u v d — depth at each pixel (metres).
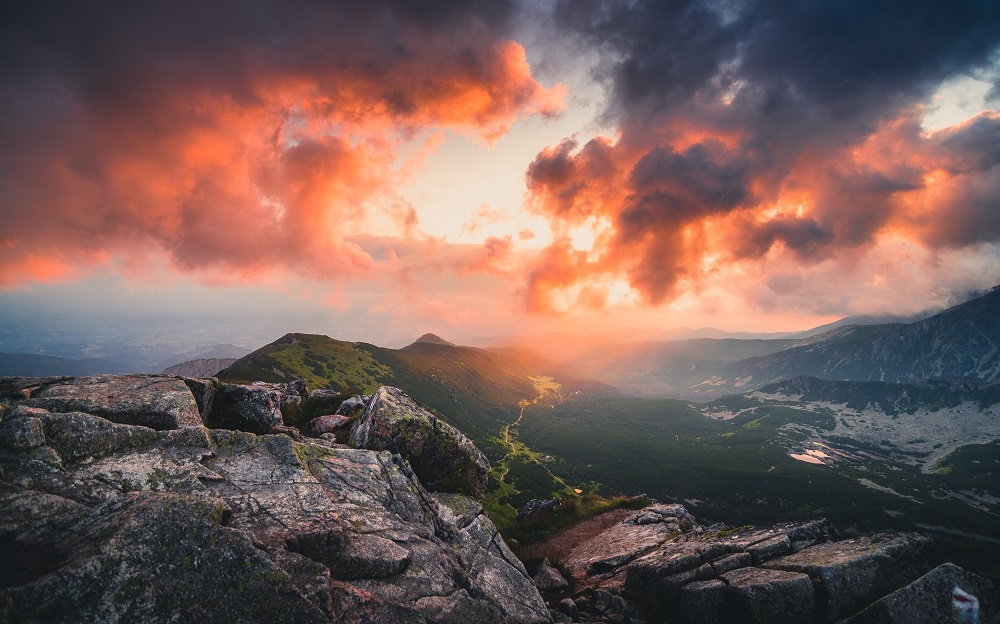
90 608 8.16
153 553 9.37
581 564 28.30
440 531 17.47
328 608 10.23
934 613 14.10
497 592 15.34
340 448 19.69
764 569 18.00
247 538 10.51
